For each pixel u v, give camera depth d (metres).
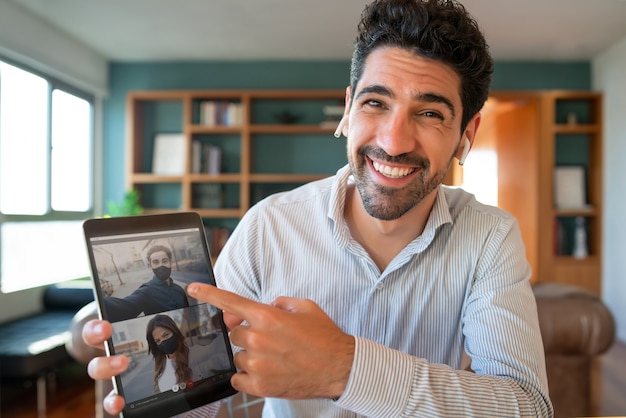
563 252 5.14
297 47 4.94
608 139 4.98
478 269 0.96
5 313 3.72
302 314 0.64
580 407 2.32
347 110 0.94
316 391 0.65
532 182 5.14
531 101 5.15
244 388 0.62
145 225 0.69
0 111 3.74
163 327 0.67
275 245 1.04
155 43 4.84
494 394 0.72
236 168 5.42
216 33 4.54
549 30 4.38
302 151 5.41
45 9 3.98
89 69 5.00
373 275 0.97
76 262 4.95
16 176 3.96
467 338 0.93
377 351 0.67
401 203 0.85
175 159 5.33
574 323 2.23
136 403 0.62
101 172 5.36
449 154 0.85
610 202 4.94
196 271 0.71
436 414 0.67
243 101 5.14
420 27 0.77
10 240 3.92
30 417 2.84
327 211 1.02
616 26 4.28
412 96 0.79
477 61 0.81
